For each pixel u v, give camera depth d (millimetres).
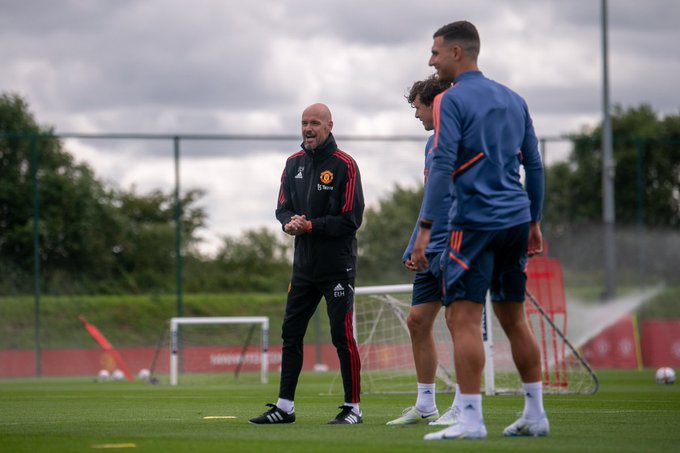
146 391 43281
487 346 35375
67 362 73438
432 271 22656
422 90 22984
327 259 22906
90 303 76188
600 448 16062
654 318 83812
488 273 17812
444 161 17578
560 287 42438
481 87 18094
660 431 19594
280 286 78188
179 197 73688
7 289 75125
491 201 17672
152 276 77688
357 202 23125
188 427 21578
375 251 76250
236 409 28938
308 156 23406
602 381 50469
